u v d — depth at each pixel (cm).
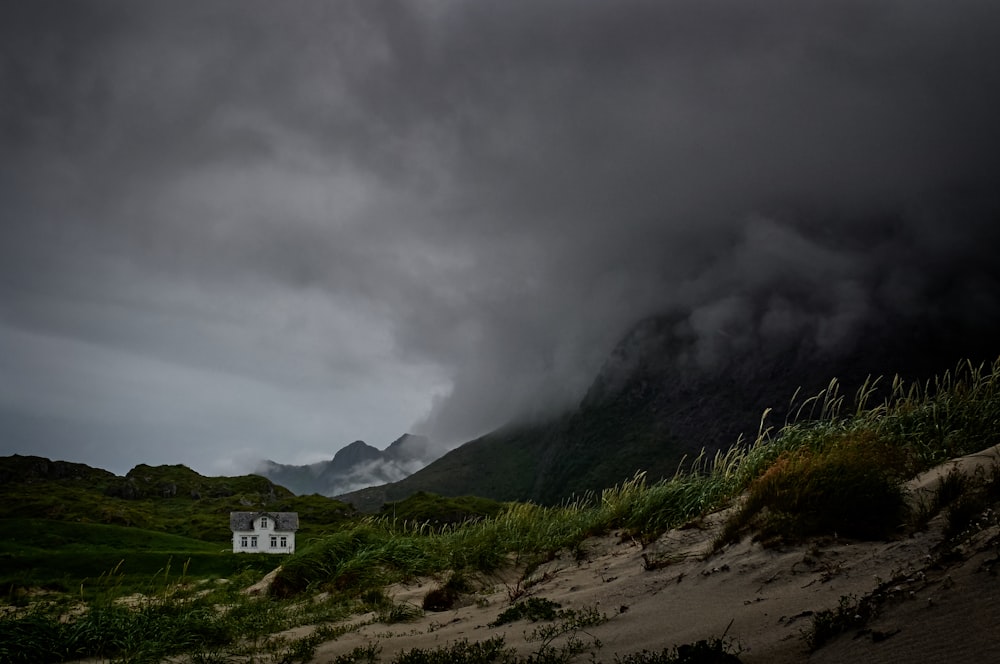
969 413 991
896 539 670
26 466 14462
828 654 441
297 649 777
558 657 573
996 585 430
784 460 931
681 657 485
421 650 685
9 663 776
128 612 973
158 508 12419
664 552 915
